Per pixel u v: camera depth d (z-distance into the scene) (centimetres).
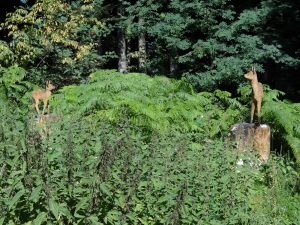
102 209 350
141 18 1634
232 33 1334
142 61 1898
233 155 561
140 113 741
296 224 509
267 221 495
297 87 1725
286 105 885
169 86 970
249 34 1474
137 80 903
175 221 347
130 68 2084
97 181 329
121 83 832
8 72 1020
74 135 454
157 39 1489
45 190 315
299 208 559
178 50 1580
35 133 349
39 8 1288
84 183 354
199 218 407
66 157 377
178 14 1376
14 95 975
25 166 322
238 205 469
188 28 1392
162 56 1587
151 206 392
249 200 526
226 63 1291
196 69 1490
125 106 748
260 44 1388
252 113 780
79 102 817
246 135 746
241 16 1321
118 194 356
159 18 1487
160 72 1567
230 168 518
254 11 1373
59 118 552
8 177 356
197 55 1381
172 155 497
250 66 1305
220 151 560
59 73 1419
